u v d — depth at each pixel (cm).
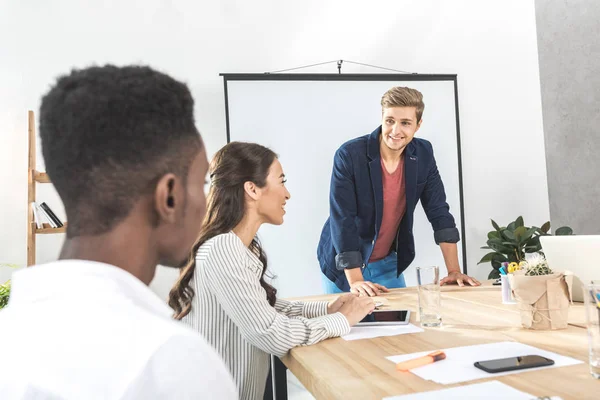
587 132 401
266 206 155
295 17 388
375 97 385
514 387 92
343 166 262
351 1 398
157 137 53
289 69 386
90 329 45
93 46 353
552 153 429
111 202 52
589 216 403
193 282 147
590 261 164
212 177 152
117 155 51
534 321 135
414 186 272
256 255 162
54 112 52
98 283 48
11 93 339
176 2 368
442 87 399
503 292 176
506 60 428
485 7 425
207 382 46
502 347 119
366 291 215
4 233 334
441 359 112
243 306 133
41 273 49
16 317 47
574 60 407
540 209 431
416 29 409
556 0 419
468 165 416
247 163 152
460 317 156
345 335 142
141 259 54
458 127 401
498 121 425
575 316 151
